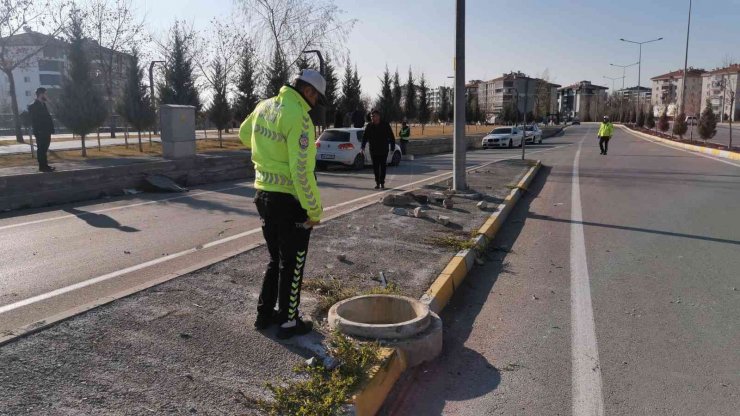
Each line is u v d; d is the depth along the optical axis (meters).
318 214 3.65
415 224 7.97
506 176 14.85
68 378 3.14
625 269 6.29
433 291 4.96
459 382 3.65
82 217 8.91
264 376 3.28
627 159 22.75
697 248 7.24
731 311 4.92
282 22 26.59
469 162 21.59
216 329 3.91
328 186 13.58
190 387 3.12
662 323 4.66
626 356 4.04
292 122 3.54
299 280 3.81
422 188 12.20
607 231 8.39
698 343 4.25
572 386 3.60
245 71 27.72
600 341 4.30
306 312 4.32
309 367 3.33
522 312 4.95
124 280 5.39
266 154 3.72
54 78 82.62
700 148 27.86
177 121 14.63
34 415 2.77
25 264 5.95
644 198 11.73
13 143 25.00
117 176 11.54
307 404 2.92
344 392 3.05
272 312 3.99
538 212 10.15
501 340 4.34
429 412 3.29
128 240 7.19
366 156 18.98
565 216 9.70
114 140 28.94
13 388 2.99
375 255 6.17
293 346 3.69
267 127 3.69
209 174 14.12
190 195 11.68
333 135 18.52
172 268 5.84
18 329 3.71
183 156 14.91
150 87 26.45
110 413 2.83
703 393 3.50
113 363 3.34
